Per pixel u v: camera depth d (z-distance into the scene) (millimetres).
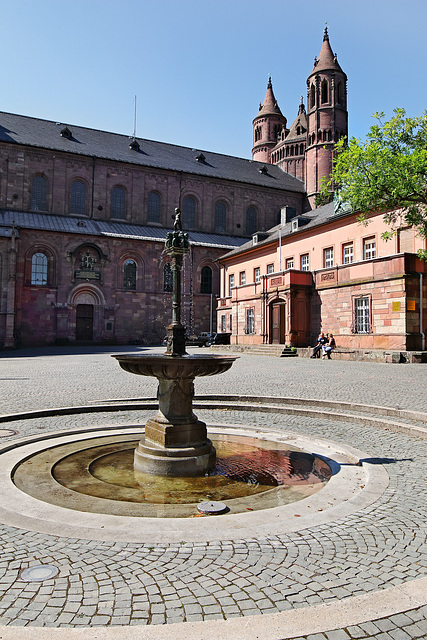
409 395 13195
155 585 3617
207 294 59938
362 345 28797
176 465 6785
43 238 51031
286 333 33906
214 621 3100
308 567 3924
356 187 21031
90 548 4277
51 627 3045
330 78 66188
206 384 16312
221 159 73875
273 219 70312
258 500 5758
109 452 7957
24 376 19312
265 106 84562
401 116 20594
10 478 6285
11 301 47250
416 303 26188
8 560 4035
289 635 2975
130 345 54500
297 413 11602
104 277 54031
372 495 5758
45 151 56750
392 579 3732
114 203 60719
